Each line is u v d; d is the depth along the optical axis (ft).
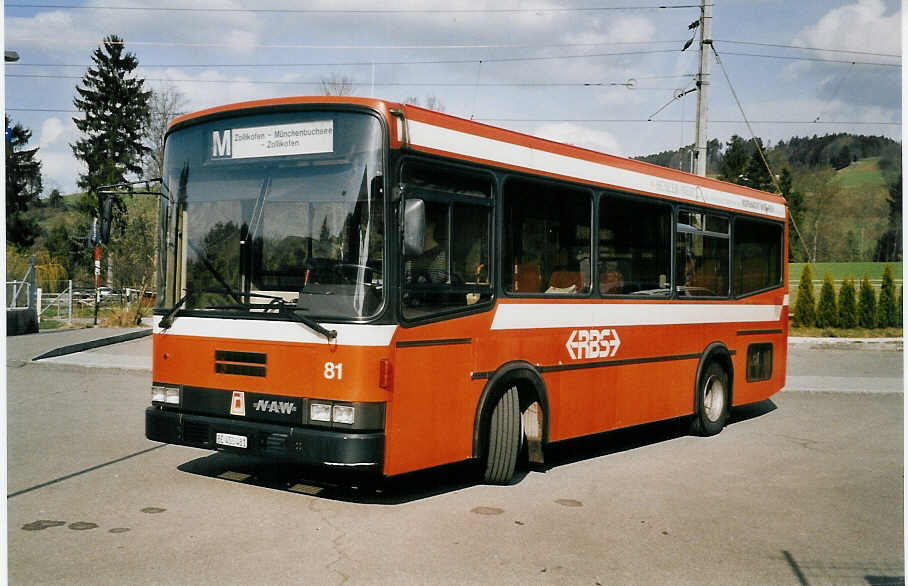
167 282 24.50
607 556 19.57
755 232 41.04
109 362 56.85
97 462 28.09
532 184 27.09
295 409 21.89
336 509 22.85
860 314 94.94
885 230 210.79
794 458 32.71
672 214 34.47
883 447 35.53
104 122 202.80
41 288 110.83
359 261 21.70
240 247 23.27
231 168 23.63
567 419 28.48
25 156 206.69
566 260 28.58
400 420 22.08
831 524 23.03
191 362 23.75
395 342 21.90
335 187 22.18
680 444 35.40
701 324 36.29
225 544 19.44
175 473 26.63
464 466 29.25
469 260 24.56
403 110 22.52
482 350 24.86
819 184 214.90
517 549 19.83
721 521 23.06
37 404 40.78
